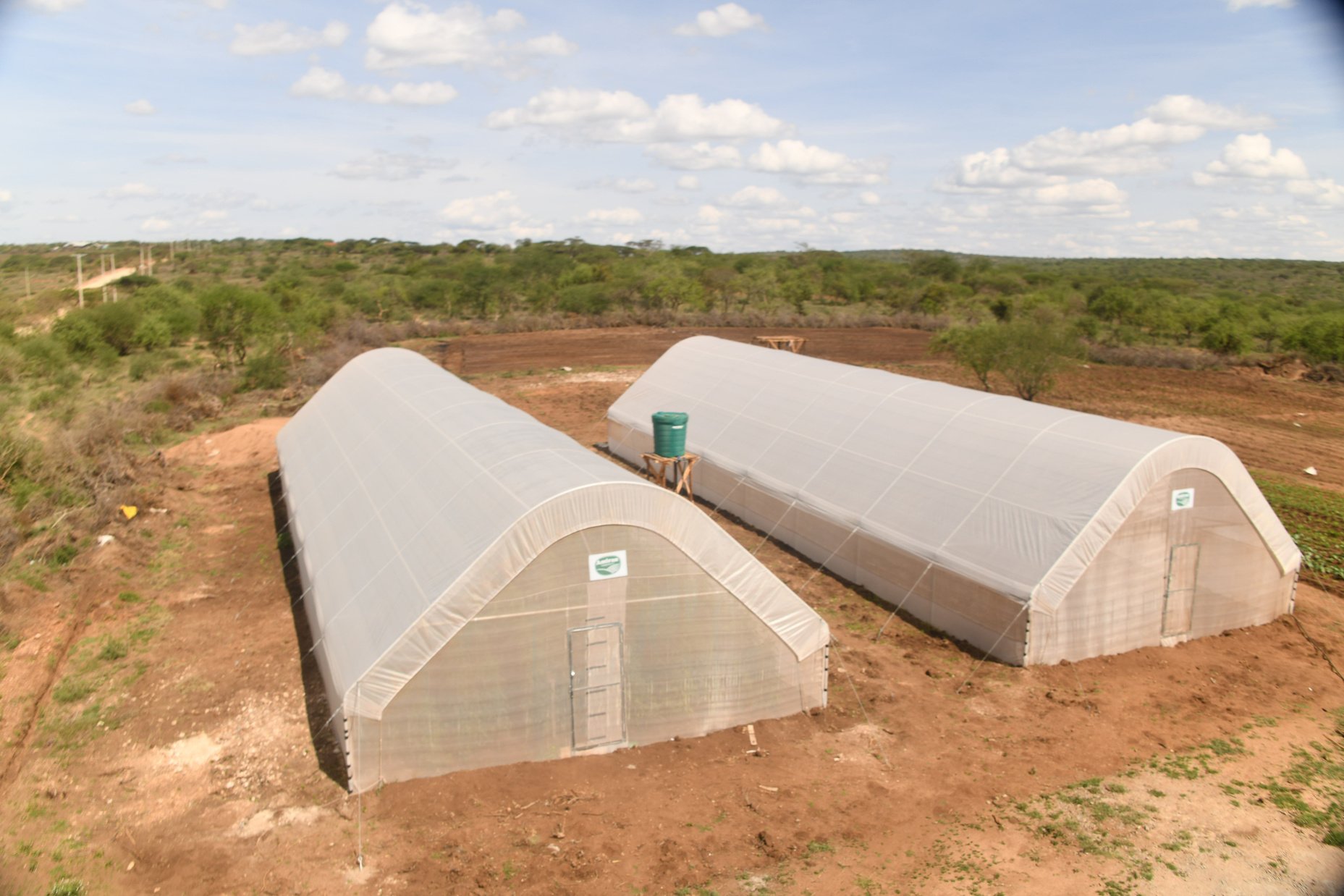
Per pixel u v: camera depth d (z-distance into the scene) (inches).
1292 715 483.8
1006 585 542.6
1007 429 659.4
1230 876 345.4
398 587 448.1
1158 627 573.3
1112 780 417.7
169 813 384.2
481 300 2738.7
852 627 600.4
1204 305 2401.6
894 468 698.8
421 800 394.0
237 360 1630.2
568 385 1526.8
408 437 672.4
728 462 848.3
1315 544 754.2
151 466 948.6
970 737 458.0
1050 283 4060.0
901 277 4173.2
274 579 669.3
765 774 422.6
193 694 490.6
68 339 1569.9
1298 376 1622.8
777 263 4835.1
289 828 373.4
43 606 601.9
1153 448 552.7
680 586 443.5
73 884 329.7
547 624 422.0
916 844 368.5
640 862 354.0
